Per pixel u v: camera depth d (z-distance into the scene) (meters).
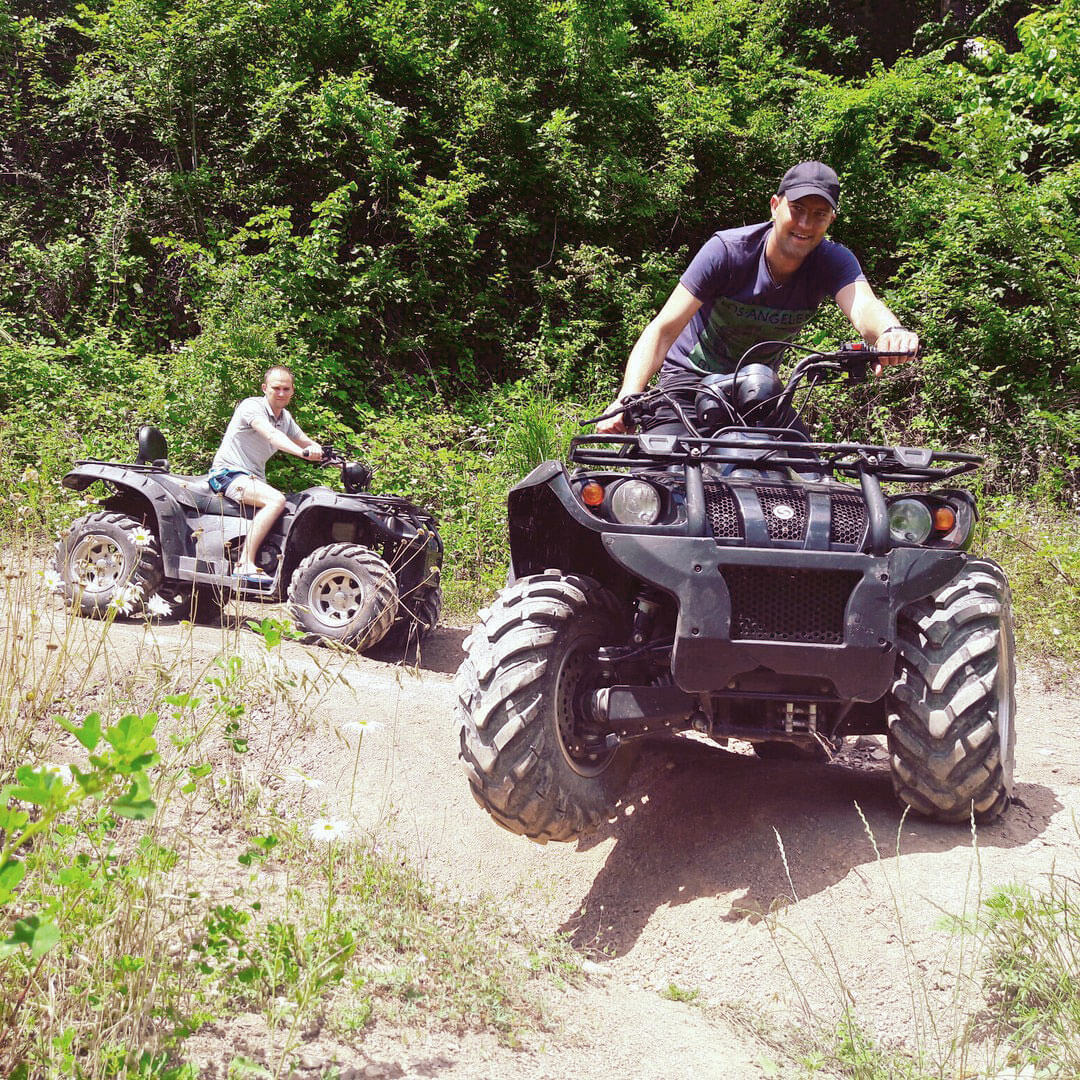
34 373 10.02
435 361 13.75
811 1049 2.51
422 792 4.00
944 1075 2.32
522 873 3.66
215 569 6.12
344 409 12.14
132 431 9.84
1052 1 18.02
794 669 3.08
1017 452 11.42
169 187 13.54
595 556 3.62
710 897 3.21
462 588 7.87
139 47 13.83
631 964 3.11
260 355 10.65
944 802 3.24
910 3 20.09
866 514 3.26
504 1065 2.18
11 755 2.74
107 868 2.12
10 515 4.56
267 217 12.09
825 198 3.57
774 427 3.59
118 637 4.79
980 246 13.80
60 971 1.94
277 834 3.08
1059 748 4.71
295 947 2.25
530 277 14.37
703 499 3.19
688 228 16.27
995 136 12.88
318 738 4.09
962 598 3.33
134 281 13.07
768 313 3.92
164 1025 1.92
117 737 1.37
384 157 13.27
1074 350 12.90
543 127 14.56
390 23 14.48
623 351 13.81
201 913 2.36
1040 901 2.64
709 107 15.97
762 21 18.27
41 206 14.06
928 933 2.77
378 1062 2.06
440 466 9.35
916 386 12.65
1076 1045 2.30
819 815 3.42
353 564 5.71
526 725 3.10
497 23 15.06
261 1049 2.00
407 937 2.70
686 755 4.17
